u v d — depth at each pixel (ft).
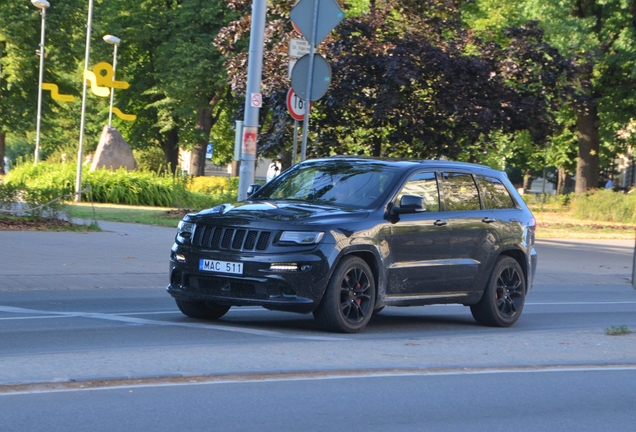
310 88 72.28
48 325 50.06
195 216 51.90
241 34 131.34
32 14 273.54
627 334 53.31
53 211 113.09
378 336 51.13
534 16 202.80
